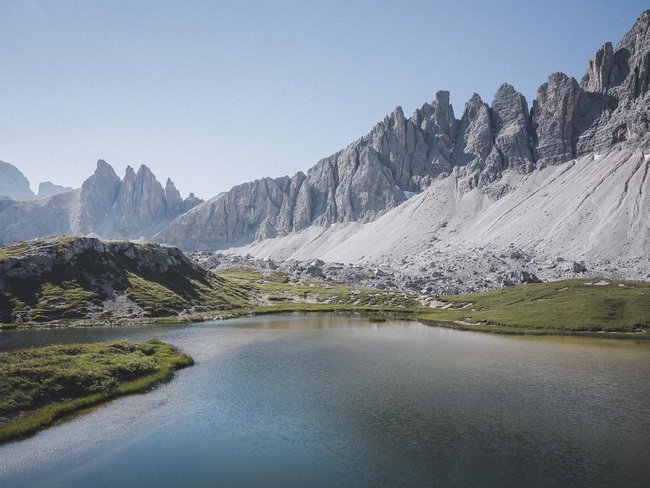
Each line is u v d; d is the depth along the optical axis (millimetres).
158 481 33125
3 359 54344
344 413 47594
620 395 54594
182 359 71562
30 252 150125
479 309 162000
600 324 114938
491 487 32562
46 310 126000
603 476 34250
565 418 46500
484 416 46906
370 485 32688
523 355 80750
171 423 44562
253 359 75625
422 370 67750
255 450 38500
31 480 33156
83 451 38062
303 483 33000
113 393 52844
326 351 83750
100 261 161625
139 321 127250
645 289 149375
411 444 39844
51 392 49406
